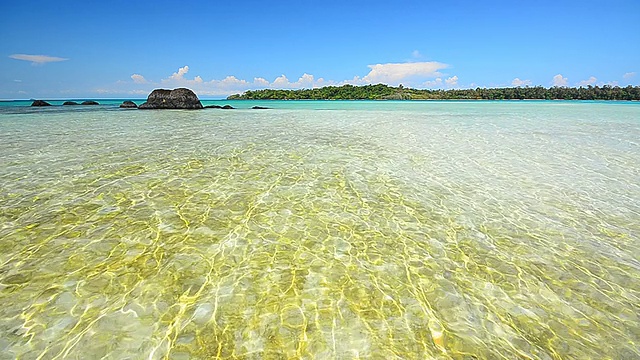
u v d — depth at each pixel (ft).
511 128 62.49
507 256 16.40
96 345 10.41
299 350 10.52
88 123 64.44
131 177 27.04
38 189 23.70
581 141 47.55
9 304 12.09
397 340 11.00
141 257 15.51
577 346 10.92
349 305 12.67
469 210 21.91
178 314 11.93
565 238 18.31
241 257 15.78
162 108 112.98
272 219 19.94
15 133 49.16
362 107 152.46
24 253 15.46
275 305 12.57
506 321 12.01
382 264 15.52
